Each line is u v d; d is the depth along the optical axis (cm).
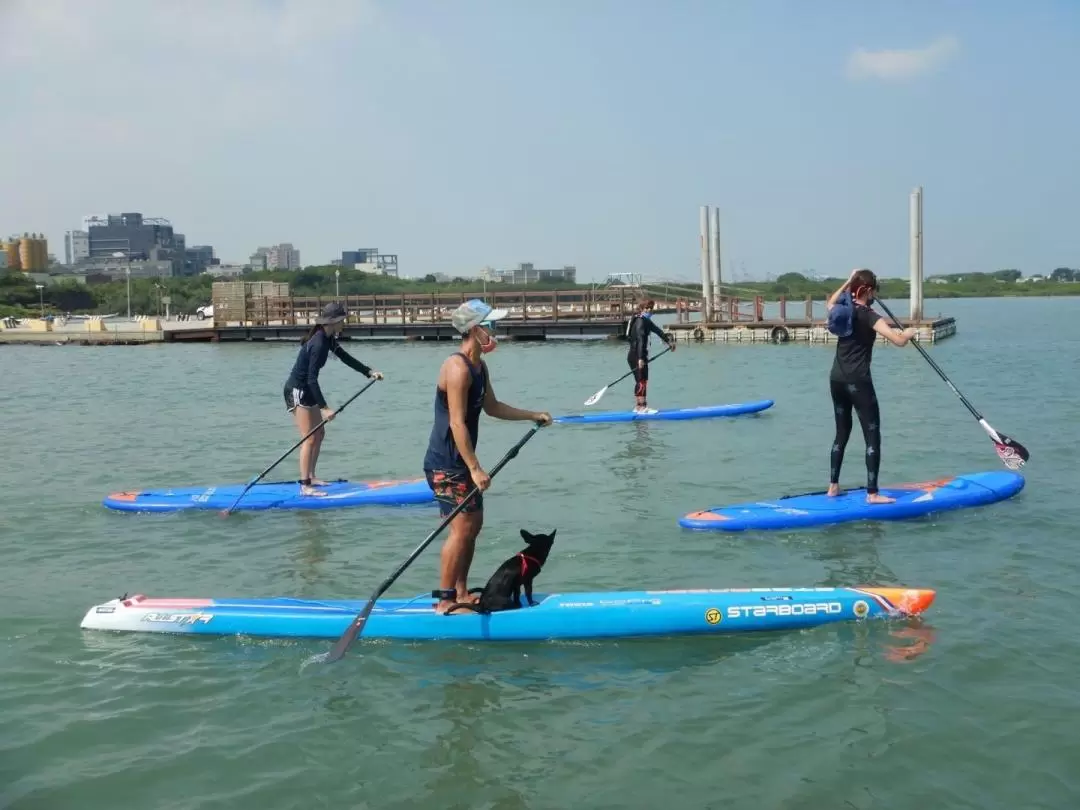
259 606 605
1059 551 722
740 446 1232
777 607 581
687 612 577
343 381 2452
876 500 837
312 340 932
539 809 397
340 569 723
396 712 485
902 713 468
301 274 11919
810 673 518
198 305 10400
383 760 438
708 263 3897
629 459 1154
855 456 1139
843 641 560
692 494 952
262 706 493
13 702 496
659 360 2919
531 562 589
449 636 577
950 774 414
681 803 398
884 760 426
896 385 1966
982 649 539
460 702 495
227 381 2494
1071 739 438
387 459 1207
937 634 564
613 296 4378
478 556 745
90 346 4709
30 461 1233
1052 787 403
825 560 716
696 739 450
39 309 9488
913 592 593
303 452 950
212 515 899
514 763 433
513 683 518
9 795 409
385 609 596
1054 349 3033
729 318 4025
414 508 916
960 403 1617
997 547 737
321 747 450
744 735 453
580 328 4109
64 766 433
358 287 11756
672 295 5000
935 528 795
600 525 831
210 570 726
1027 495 897
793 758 431
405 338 4562
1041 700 476
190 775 426
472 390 560
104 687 516
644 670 531
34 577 712
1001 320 5906
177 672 536
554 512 882
